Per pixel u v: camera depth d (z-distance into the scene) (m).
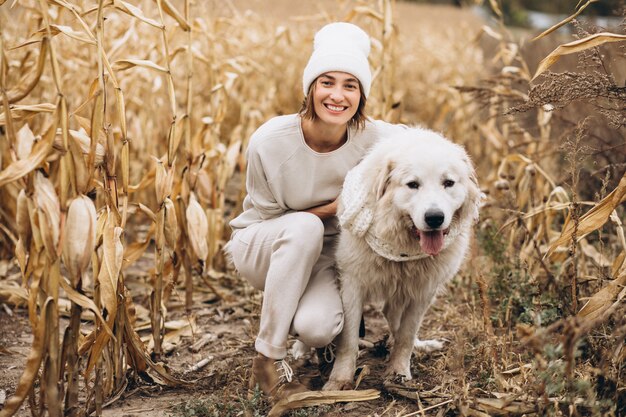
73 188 2.65
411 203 2.94
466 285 4.55
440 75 10.52
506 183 4.19
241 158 5.59
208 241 4.91
